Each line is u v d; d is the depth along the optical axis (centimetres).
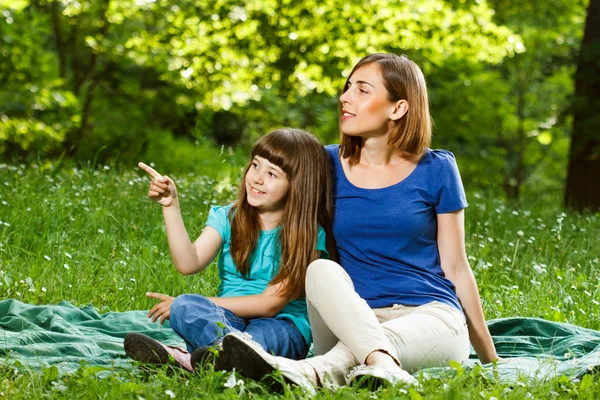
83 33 2541
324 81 2044
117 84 2773
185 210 962
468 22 1988
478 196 1235
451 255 465
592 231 997
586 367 424
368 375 378
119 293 679
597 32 1748
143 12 2416
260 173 459
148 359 422
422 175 464
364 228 460
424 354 426
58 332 542
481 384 400
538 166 3102
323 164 468
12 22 2134
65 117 2309
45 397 378
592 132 1692
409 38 1994
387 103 460
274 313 458
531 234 966
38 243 797
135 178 1092
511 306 684
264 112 2820
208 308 439
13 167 1070
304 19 1962
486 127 2664
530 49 2794
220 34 2019
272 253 468
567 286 734
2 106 2147
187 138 2711
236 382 378
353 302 405
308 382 384
